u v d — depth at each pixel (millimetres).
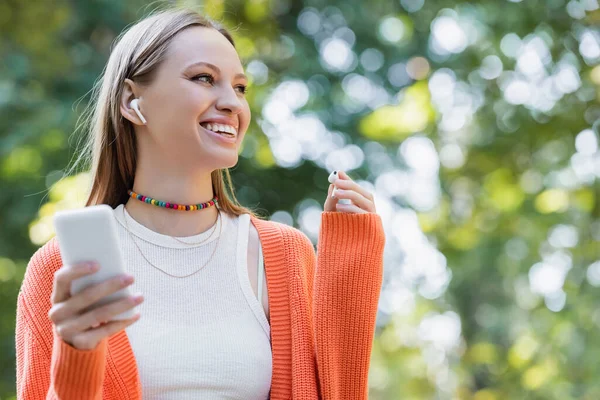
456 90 8180
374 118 8406
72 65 8508
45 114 7930
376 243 2787
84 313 2109
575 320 8211
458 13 8156
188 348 2541
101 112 2740
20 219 7910
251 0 8398
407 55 9570
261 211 8961
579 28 7324
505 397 9195
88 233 2078
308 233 9133
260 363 2607
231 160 2625
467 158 8250
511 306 11836
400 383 12430
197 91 2584
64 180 6535
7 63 8203
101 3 8609
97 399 2244
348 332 2725
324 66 9508
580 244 8180
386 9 9492
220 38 2674
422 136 8398
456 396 11812
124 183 2752
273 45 8969
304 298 2744
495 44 7719
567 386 8258
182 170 2641
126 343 2506
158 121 2607
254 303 2676
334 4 9609
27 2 8164
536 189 8172
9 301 8273
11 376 8391
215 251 2682
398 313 11555
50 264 2652
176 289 2605
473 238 9039
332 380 2676
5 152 7730
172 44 2627
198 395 2525
